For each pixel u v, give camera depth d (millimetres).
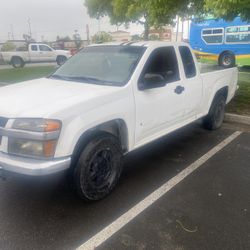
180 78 4969
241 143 5766
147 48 4465
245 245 2982
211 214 3480
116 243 3000
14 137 3160
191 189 4047
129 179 4309
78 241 3031
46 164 3100
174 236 3100
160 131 4695
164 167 4711
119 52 4586
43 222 3322
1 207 3596
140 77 4188
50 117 3105
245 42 17266
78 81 4316
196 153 5270
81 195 3541
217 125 6559
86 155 3430
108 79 4215
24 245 2971
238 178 4363
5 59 23094
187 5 8648
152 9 8438
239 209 3584
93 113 3480
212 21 18391
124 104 3871
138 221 3348
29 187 4043
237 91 10180
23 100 3457
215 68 6715
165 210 3557
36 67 21781
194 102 5375
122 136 4059
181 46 5125
